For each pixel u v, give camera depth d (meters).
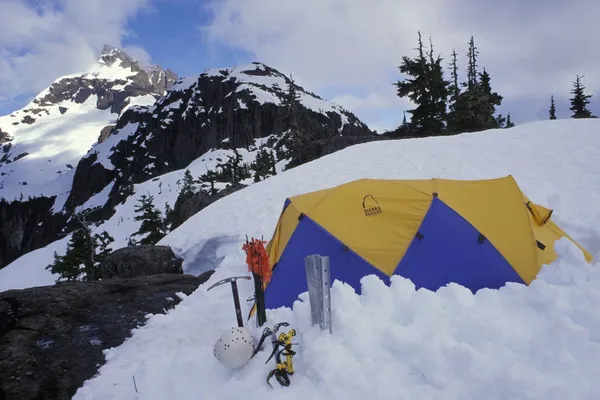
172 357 4.87
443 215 5.93
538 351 3.44
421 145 19.31
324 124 186.62
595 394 2.91
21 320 5.92
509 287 4.66
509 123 54.69
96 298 6.90
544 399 2.91
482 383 3.24
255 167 116.44
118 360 4.98
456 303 4.34
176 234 14.79
